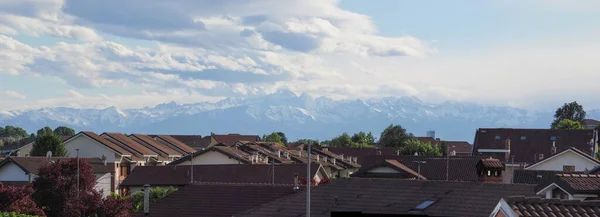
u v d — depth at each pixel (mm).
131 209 65500
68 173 63062
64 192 62344
